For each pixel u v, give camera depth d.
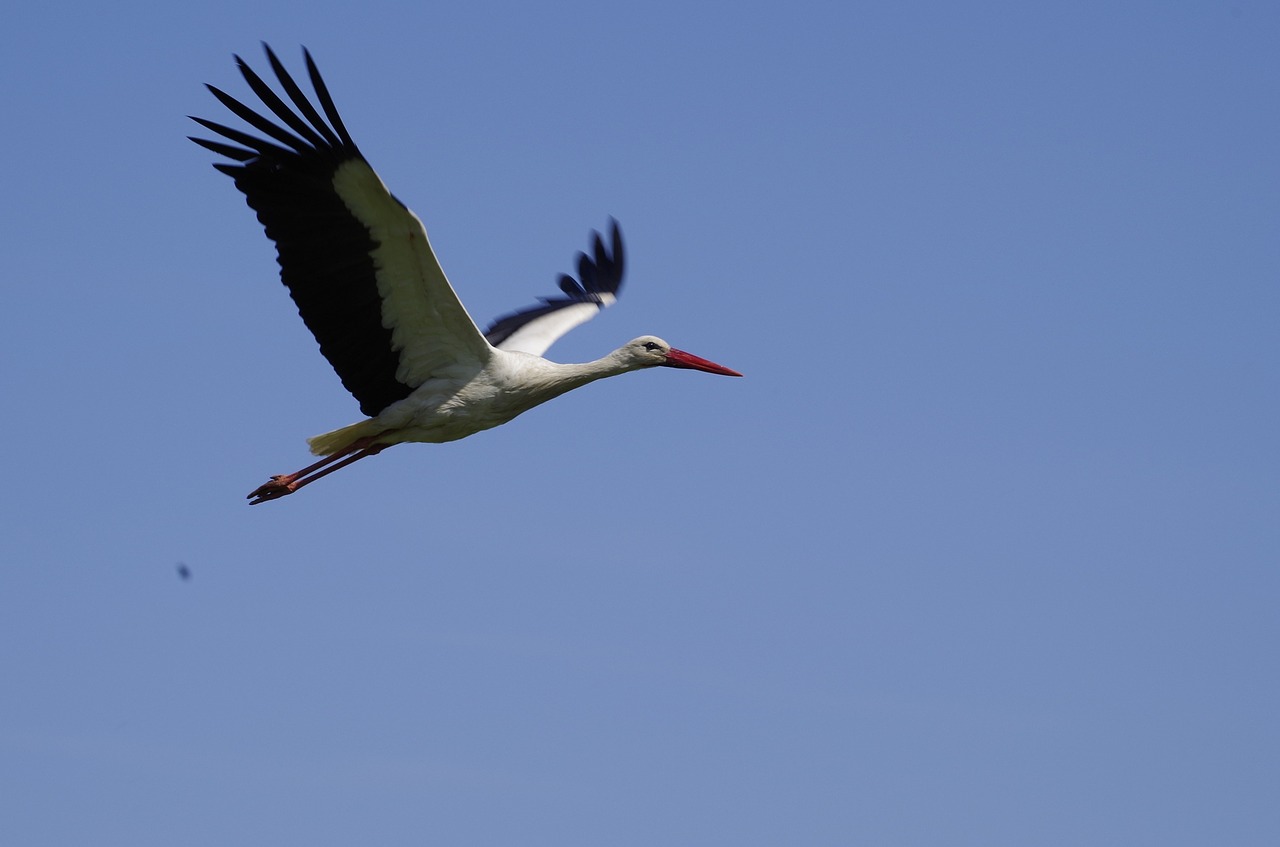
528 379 15.85
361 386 15.51
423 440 15.94
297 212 14.29
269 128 13.81
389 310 14.92
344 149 13.61
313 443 15.66
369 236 14.27
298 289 14.62
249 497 16.03
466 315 15.05
